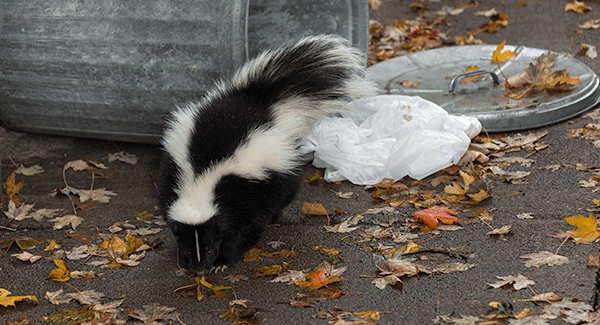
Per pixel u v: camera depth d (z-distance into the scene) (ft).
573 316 8.16
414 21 21.49
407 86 15.65
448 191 12.00
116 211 12.84
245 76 11.99
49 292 10.09
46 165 15.01
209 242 9.97
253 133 10.78
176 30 12.47
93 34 13.06
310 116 12.39
